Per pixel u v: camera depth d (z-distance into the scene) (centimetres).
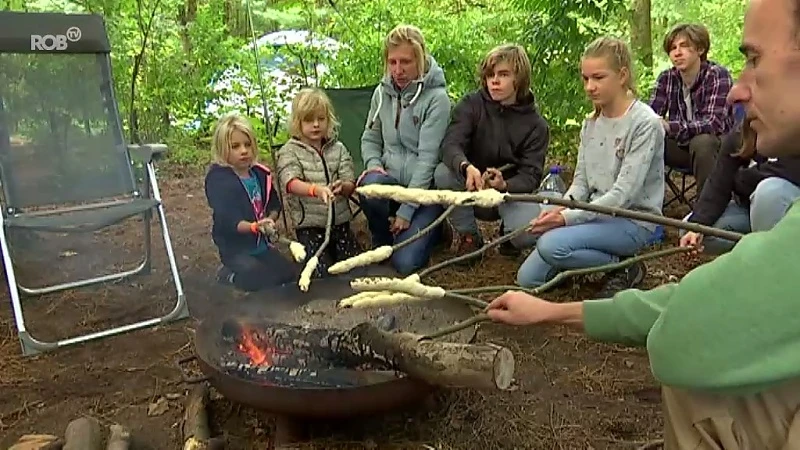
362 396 178
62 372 257
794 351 99
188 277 347
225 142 317
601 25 491
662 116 427
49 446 201
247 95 604
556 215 296
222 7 654
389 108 357
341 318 232
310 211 338
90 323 298
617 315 140
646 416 225
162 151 326
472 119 344
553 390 239
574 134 500
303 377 187
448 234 378
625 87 297
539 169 341
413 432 210
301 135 341
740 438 117
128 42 581
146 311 309
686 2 824
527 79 336
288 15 641
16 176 323
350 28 589
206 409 215
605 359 261
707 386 105
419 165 344
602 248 295
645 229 301
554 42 483
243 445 207
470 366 172
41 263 365
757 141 112
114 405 235
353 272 319
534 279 308
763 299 99
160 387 246
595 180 306
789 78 103
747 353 101
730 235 172
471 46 563
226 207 313
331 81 591
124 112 588
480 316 174
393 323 221
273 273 318
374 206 342
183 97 609
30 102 334
